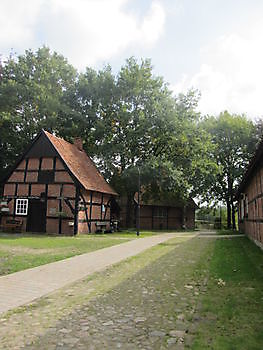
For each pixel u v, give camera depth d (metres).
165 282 7.60
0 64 31.80
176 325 4.73
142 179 28.06
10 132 30.09
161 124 30.20
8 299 6.14
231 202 42.41
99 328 4.64
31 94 30.62
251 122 41.22
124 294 6.53
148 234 25.02
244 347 3.90
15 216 24.05
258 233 14.02
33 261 10.35
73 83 35.78
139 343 4.11
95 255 11.98
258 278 7.72
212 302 5.86
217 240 18.84
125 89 31.66
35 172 24.02
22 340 4.20
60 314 5.27
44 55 34.56
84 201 23.20
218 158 41.31
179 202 39.78
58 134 32.41
